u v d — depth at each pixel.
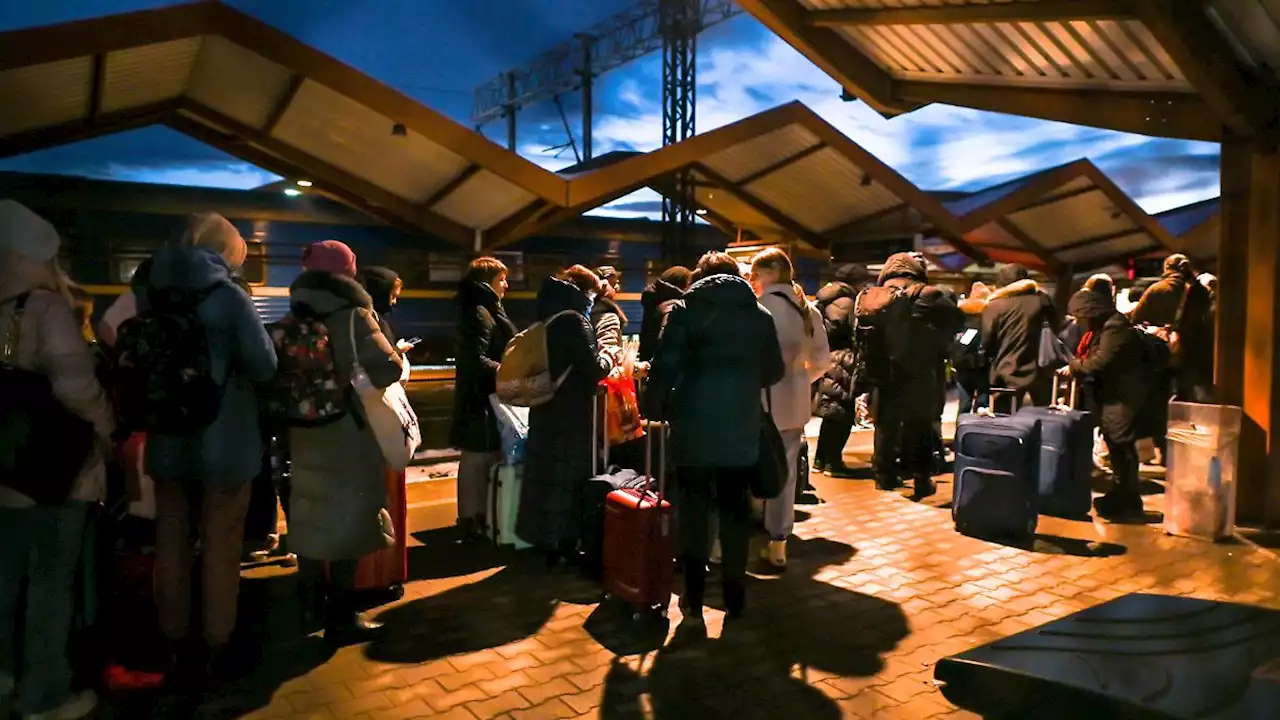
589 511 4.58
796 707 3.19
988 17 5.34
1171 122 5.68
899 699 3.26
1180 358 7.07
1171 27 4.52
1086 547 5.16
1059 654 3.30
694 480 3.83
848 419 7.00
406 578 4.54
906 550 5.10
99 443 2.97
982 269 16.02
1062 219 15.44
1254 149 5.26
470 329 5.02
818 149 12.70
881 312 6.23
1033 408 6.11
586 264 15.85
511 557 4.93
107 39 8.16
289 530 3.55
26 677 2.96
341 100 10.19
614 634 3.85
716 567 4.79
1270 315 5.35
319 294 3.45
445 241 14.88
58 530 2.91
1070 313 5.91
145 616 3.50
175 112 12.34
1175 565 4.83
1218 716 2.77
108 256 12.15
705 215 16.44
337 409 3.40
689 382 3.78
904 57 6.83
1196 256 16.08
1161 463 7.67
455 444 5.12
